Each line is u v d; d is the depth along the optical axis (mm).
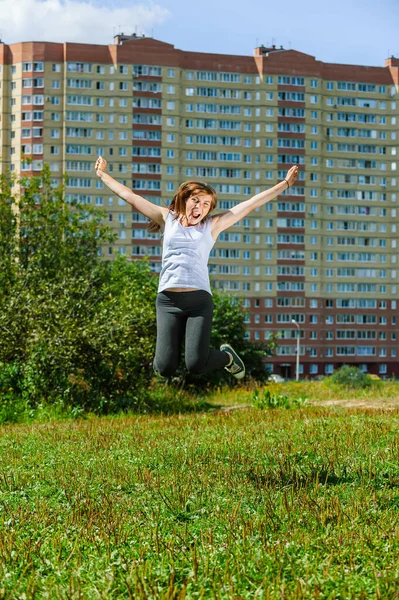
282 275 110875
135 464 9883
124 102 108562
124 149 108562
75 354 22328
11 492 8422
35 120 107062
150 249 107125
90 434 14047
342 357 112188
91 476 9125
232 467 9148
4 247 34031
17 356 23312
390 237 114750
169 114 109750
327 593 5012
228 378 35281
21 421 20625
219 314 39469
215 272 109562
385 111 115500
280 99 112438
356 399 23969
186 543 6199
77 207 39156
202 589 5043
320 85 113375
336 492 7746
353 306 112938
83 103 107812
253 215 110688
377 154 115188
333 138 114062
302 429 12789
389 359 113562
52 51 107375
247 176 111938
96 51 108188
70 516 7195
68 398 22000
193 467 9312
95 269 34969
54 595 5133
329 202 113438
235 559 5688
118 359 22953
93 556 5969
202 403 25703
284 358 110188
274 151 112000
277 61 112312
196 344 7059
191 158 110750
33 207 36781
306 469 8898
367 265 113875
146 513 7285
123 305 24766
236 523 6734
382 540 6074
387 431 12039
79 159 107500
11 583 5426
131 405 22750
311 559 5652
